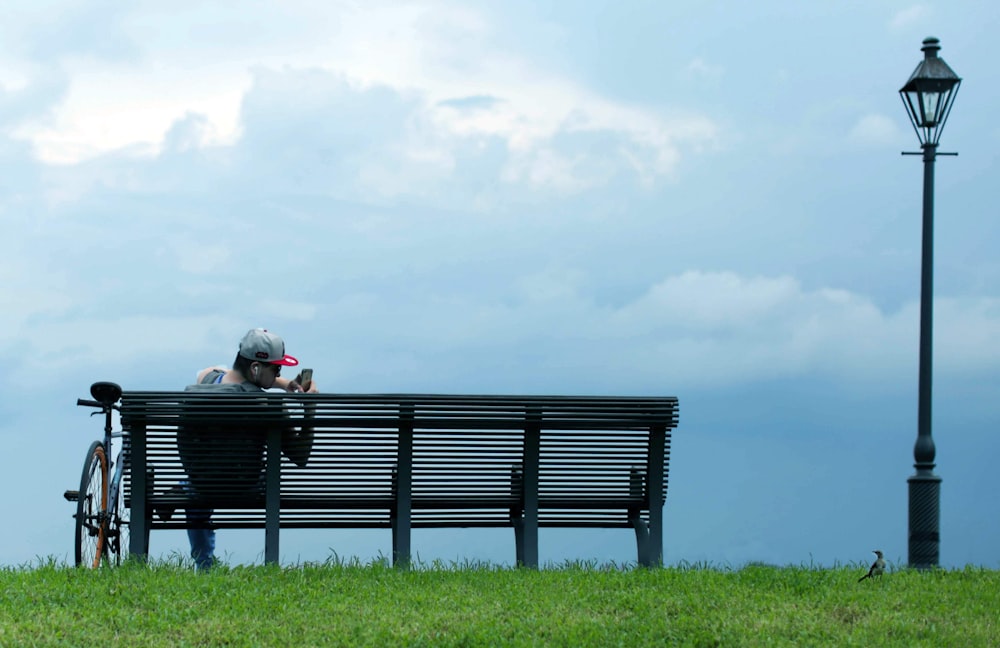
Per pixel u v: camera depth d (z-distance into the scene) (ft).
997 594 30.60
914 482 35.91
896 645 26.02
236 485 32.60
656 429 33.91
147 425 31.94
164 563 32.22
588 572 32.81
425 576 31.73
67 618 26.86
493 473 33.42
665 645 25.71
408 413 32.22
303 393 31.89
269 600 28.68
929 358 36.27
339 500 32.89
